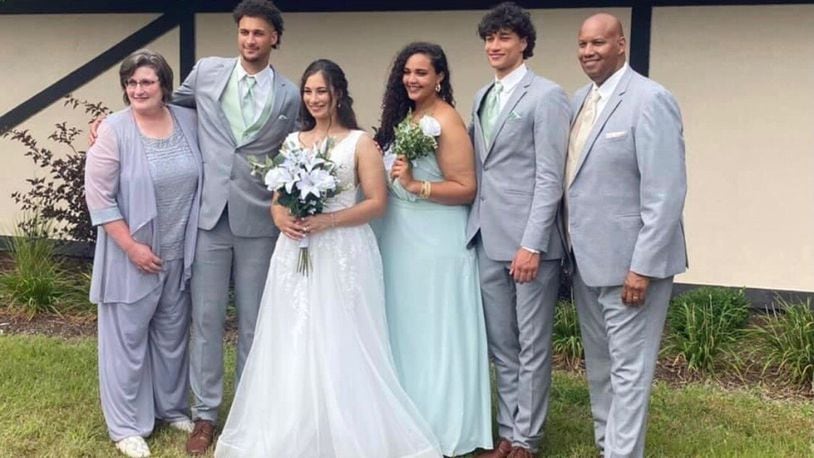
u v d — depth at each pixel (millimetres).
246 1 3578
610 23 3150
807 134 5902
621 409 3311
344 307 3520
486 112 3553
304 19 6961
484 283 3648
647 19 6117
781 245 6055
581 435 4020
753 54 5945
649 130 3062
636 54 6180
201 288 3760
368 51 6832
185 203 3697
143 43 7395
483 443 3715
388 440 3543
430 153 3543
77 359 4945
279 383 3545
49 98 7711
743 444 3912
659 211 3049
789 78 5891
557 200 3365
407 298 3674
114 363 3750
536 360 3594
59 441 3840
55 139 6910
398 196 3662
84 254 6973
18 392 4383
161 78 3604
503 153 3465
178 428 3996
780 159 5988
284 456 3498
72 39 7594
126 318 3703
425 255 3619
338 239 3518
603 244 3236
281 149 3506
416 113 3656
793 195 5988
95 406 4234
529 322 3551
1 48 7773
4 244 7871
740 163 6074
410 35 6695
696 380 4891
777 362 4984
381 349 3600
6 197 7953
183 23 7254
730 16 5949
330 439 3502
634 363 3273
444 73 3576
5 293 6133
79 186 6422
